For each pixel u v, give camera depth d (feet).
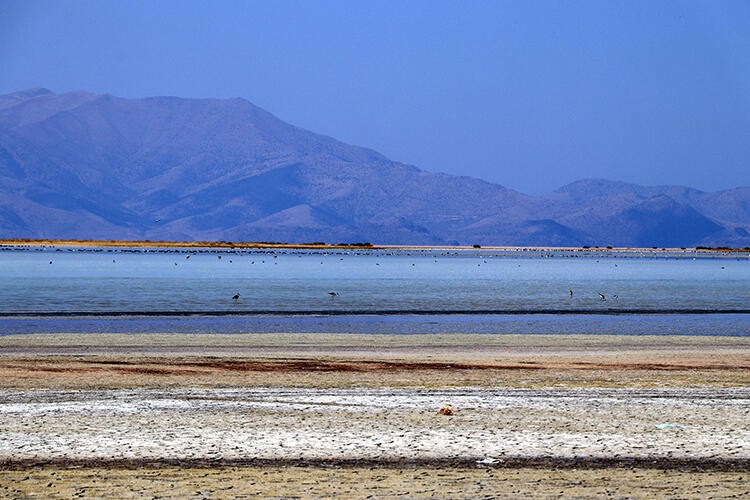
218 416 166.61
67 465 129.59
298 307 497.87
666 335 369.71
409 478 123.65
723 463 133.08
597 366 259.80
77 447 139.85
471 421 163.02
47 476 123.34
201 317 429.38
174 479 122.11
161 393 195.62
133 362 256.93
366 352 300.81
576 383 221.05
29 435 147.74
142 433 150.10
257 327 387.34
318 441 145.18
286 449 139.74
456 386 214.69
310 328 386.11
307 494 115.55
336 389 205.36
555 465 131.44
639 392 201.16
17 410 170.19
